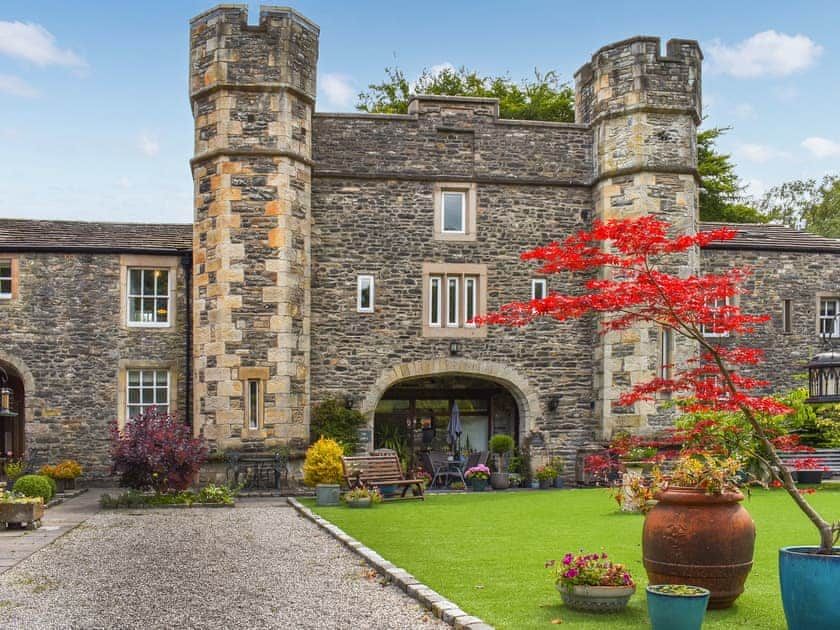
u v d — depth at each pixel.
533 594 6.89
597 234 7.05
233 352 15.67
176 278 17.95
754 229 21.41
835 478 17.41
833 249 20.08
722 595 6.31
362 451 16.72
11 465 16.58
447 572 7.77
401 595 7.04
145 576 7.92
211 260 15.94
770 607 6.50
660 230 6.92
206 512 12.96
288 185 16.05
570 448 17.34
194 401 16.19
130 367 17.69
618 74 17.05
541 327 17.47
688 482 6.49
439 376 17.89
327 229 16.92
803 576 5.61
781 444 7.62
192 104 16.50
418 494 15.02
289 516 12.40
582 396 17.47
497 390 18.70
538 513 12.13
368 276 17.02
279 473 15.41
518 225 17.52
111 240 18.20
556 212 17.64
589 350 17.55
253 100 16.06
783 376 19.66
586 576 6.35
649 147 16.78
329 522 11.23
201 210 16.22
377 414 18.42
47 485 14.02
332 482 14.10
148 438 13.95
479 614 6.25
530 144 17.62
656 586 5.79
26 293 17.55
